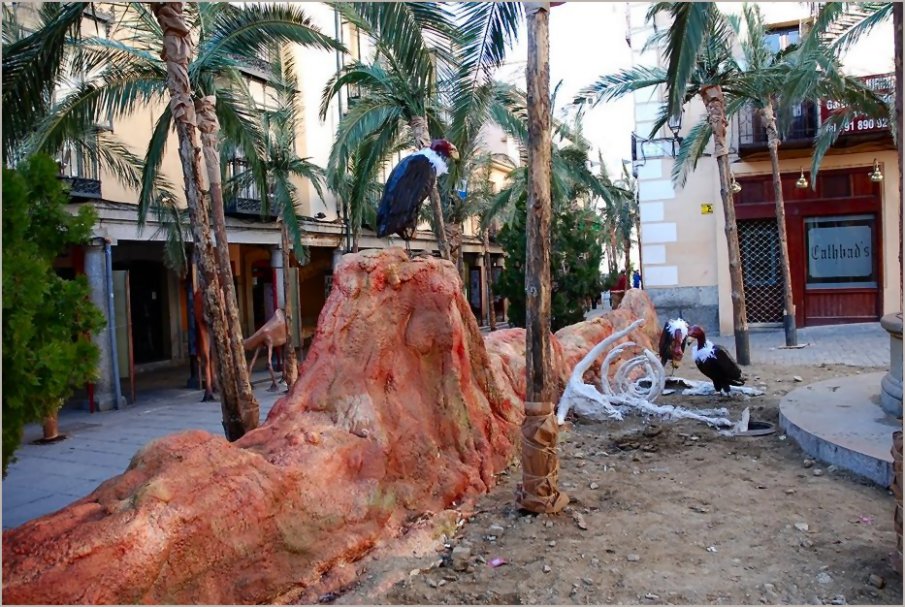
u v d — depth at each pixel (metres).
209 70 8.80
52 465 8.24
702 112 17.69
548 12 5.05
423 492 4.90
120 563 2.96
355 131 12.58
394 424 5.00
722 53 11.95
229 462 3.71
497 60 7.40
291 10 8.68
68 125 8.86
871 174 16.36
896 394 6.45
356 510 4.25
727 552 4.30
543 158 5.01
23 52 7.02
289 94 15.02
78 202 12.54
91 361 3.87
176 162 15.46
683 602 3.69
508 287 18.36
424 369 5.50
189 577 3.24
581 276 17.41
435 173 6.12
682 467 6.18
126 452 8.88
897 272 16.67
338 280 5.36
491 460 5.71
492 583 3.98
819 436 6.07
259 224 17.30
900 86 4.14
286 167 14.59
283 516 3.79
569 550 4.40
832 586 3.78
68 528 3.12
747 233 17.95
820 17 10.09
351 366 5.00
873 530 4.50
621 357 10.34
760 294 17.92
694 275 18.17
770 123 14.09
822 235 17.42
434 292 5.58
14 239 3.55
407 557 4.25
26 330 3.44
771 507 5.02
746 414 7.52
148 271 20.34
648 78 12.27
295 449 4.21
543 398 5.07
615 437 7.32
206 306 7.53
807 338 15.68
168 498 3.30
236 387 7.72
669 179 18.14
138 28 9.66
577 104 12.66
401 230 6.07
